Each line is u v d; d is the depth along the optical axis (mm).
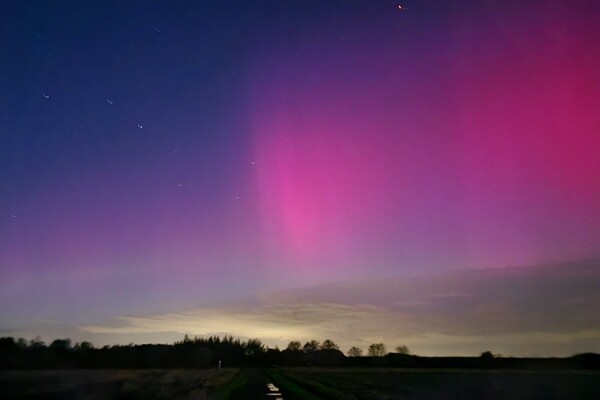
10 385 57094
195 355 169625
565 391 62781
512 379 89188
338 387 65562
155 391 50719
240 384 65312
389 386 69312
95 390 51062
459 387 67875
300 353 198750
